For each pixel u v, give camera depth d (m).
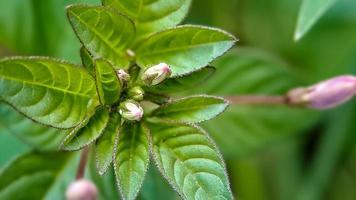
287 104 0.29
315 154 0.37
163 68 0.23
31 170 0.28
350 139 0.36
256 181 0.36
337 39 0.36
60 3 0.30
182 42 0.24
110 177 0.28
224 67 0.32
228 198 0.22
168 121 0.23
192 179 0.22
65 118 0.23
